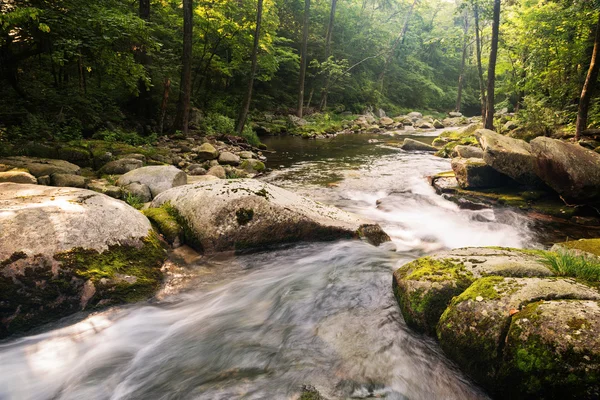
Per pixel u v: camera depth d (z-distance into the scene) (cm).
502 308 244
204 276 418
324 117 2617
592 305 222
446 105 4625
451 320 266
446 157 1363
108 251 367
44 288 315
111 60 1047
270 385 253
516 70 2084
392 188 905
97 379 269
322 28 3238
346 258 459
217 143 1320
